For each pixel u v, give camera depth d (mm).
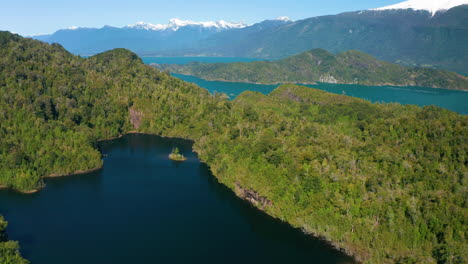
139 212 157625
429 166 159250
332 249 132375
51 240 133000
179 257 126125
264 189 160500
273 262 124750
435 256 119875
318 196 145375
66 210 157000
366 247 128750
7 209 155625
